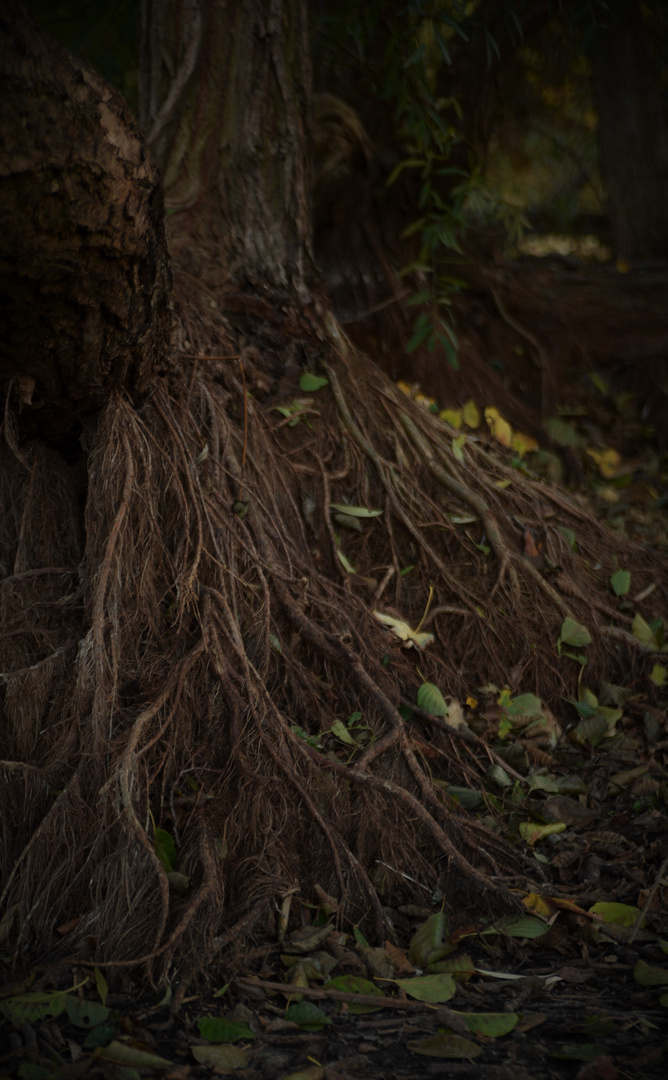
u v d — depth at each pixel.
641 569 3.85
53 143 1.93
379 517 3.35
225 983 1.97
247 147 3.63
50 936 2.11
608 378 6.01
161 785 2.33
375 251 5.18
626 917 2.19
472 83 5.63
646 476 5.42
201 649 2.50
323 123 4.87
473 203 5.59
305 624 2.75
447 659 3.11
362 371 3.80
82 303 2.21
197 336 3.19
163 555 2.68
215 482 2.87
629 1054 1.73
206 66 3.62
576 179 8.98
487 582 3.37
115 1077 1.61
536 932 2.15
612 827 2.62
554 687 3.21
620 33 6.76
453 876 2.32
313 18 4.80
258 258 3.63
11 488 2.66
